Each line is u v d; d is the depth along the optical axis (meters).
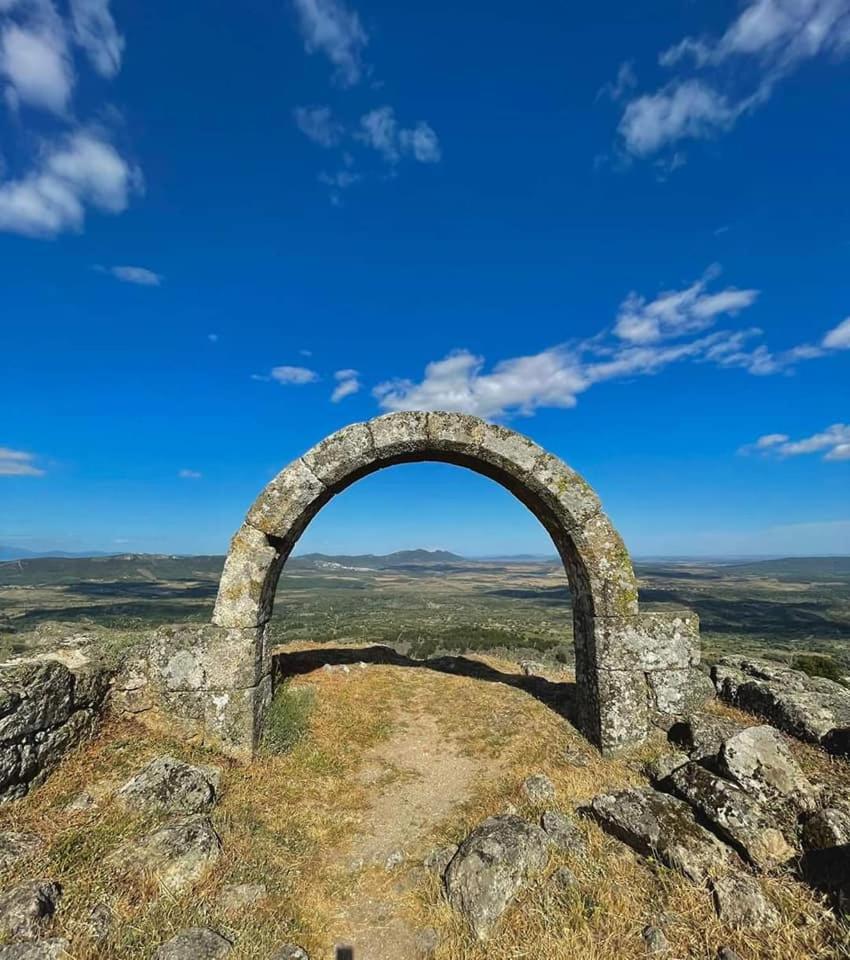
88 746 6.26
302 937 4.29
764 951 3.63
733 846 4.52
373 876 5.19
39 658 7.04
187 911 4.14
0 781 5.00
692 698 7.38
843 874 3.90
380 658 12.40
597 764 6.89
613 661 7.30
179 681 6.98
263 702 7.46
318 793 6.60
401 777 7.21
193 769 5.78
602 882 4.36
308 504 7.45
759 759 5.06
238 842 5.15
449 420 7.77
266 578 7.33
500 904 4.30
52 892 3.94
